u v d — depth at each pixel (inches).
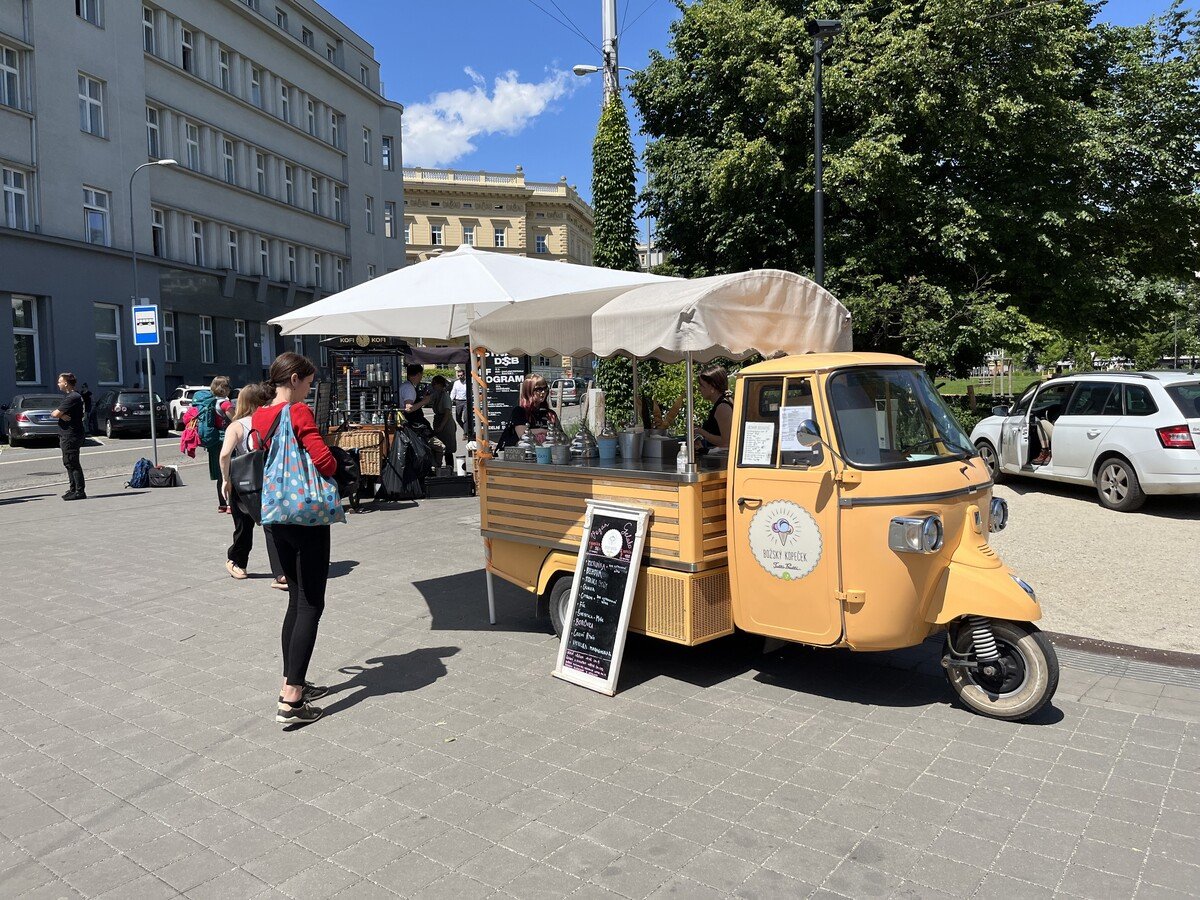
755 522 186.5
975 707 179.5
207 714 187.8
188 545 374.3
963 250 635.5
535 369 877.2
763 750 164.7
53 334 1079.6
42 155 1064.8
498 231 3191.4
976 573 173.3
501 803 146.0
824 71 616.7
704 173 708.7
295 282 1635.1
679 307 185.5
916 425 187.3
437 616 260.4
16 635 246.5
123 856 132.2
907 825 136.2
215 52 1402.6
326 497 177.9
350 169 1812.3
